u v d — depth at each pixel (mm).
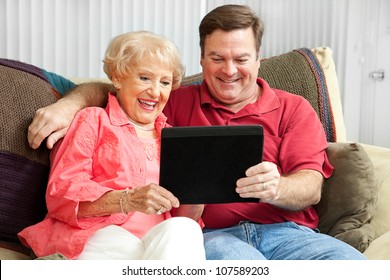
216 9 1771
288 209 1678
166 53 1633
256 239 1676
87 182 1489
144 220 1581
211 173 1457
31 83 1760
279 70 2092
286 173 1767
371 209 1775
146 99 1639
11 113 1673
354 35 3219
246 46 1750
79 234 1461
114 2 2926
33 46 2857
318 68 2123
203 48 1802
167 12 3000
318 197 1711
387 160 1998
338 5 3193
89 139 1562
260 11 3188
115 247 1455
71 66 2910
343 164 1806
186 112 1855
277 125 1821
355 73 3244
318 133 1817
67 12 2865
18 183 1636
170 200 1434
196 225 1423
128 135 1627
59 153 1562
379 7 3223
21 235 1535
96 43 2922
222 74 1773
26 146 1663
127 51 1624
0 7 2822
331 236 1747
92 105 1745
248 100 1849
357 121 3270
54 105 1669
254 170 1461
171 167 1436
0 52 2848
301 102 1868
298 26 3223
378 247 1616
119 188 1549
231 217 1720
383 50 3248
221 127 1437
